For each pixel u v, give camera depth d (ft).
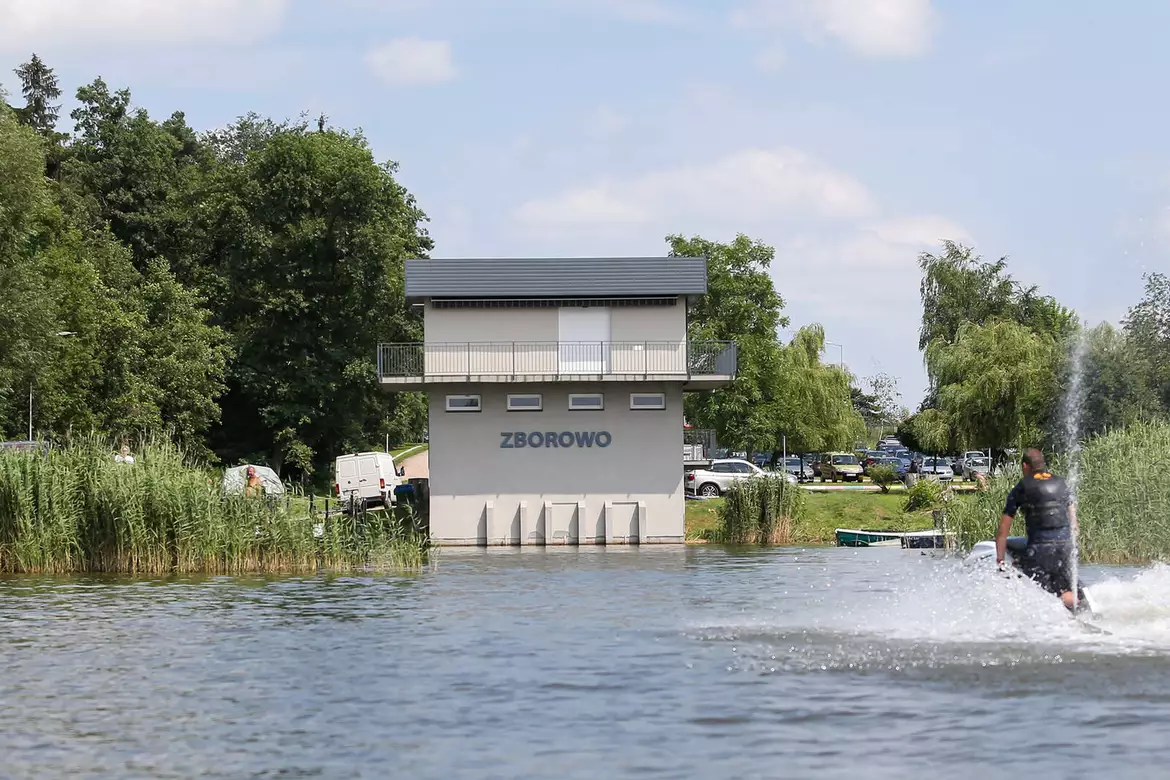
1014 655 58.65
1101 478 120.78
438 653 65.57
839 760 42.34
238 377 281.13
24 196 216.54
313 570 121.29
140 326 258.57
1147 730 45.11
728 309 285.02
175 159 369.30
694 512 185.68
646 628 73.87
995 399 230.27
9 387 209.87
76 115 330.13
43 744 46.14
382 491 213.25
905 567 121.70
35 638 73.20
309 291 280.72
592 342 171.53
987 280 333.83
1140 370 173.27
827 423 313.94
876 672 55.98
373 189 277.85
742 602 88.63
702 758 42.93
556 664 61.21
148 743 46.19
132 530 117.70
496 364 171.01
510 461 171.53
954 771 40.81
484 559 142.00
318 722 49.19
